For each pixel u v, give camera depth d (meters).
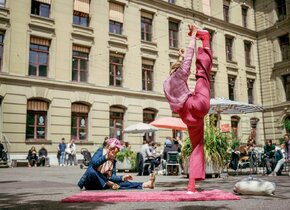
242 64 31.02
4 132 18.09
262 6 32.34
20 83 18.91
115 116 22.69
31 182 8.84
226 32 30.16
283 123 27.81
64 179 10.09
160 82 25.11
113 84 22.98
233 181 9.23
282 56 30.38
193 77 26.36
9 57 18.77
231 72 30.00
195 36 5.94
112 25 23.59
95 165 6.48
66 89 20.55
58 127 19.95
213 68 28.53
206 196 4.91
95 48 22.23
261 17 32.34
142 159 12.80
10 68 18.72
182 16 27.00
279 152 12.34
